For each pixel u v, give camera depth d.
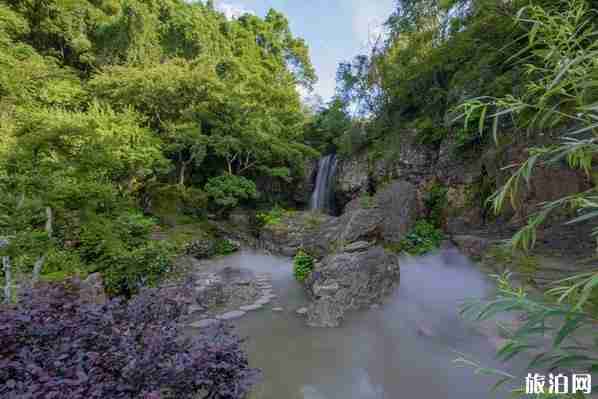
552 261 3.59
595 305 0.68
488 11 4.69
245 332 3.52
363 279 4.25
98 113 7.75
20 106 6.84
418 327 3.45
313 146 14.42
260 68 16.83
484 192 5.91
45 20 9.95
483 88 5.06
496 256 4.45
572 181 3.87
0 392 1.27
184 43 13.14
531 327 0.78
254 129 10.92
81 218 3.85
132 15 11.19
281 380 2.58
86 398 1.24
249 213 11.10
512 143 4.70
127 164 7.57
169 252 5.24
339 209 11.16
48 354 1.50
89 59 10.80
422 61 7.82
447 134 7.31
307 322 3.77
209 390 1.61
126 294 4.21
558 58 0.79
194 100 10.16
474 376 2.48
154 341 1.66
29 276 3.28
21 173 3.46
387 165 8.93
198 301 3.48
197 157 9.81
